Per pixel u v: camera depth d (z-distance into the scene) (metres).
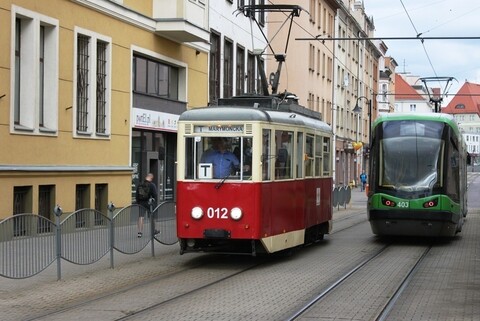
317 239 20.67
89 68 22.77
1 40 18.47
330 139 20.91
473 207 43.25
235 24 36.38
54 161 20.77
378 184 20.47
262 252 15.71
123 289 12.48
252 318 9.91
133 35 25.39
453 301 11.39
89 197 22.61
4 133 18.56
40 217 12.67
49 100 20.80
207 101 32.16
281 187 16.28
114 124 24.22
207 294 11.95
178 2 26.77
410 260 17.03
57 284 12.87
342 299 11.52
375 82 96.62
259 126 15.18
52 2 20.59
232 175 15.20
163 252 18.09
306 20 55.28
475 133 171.00
